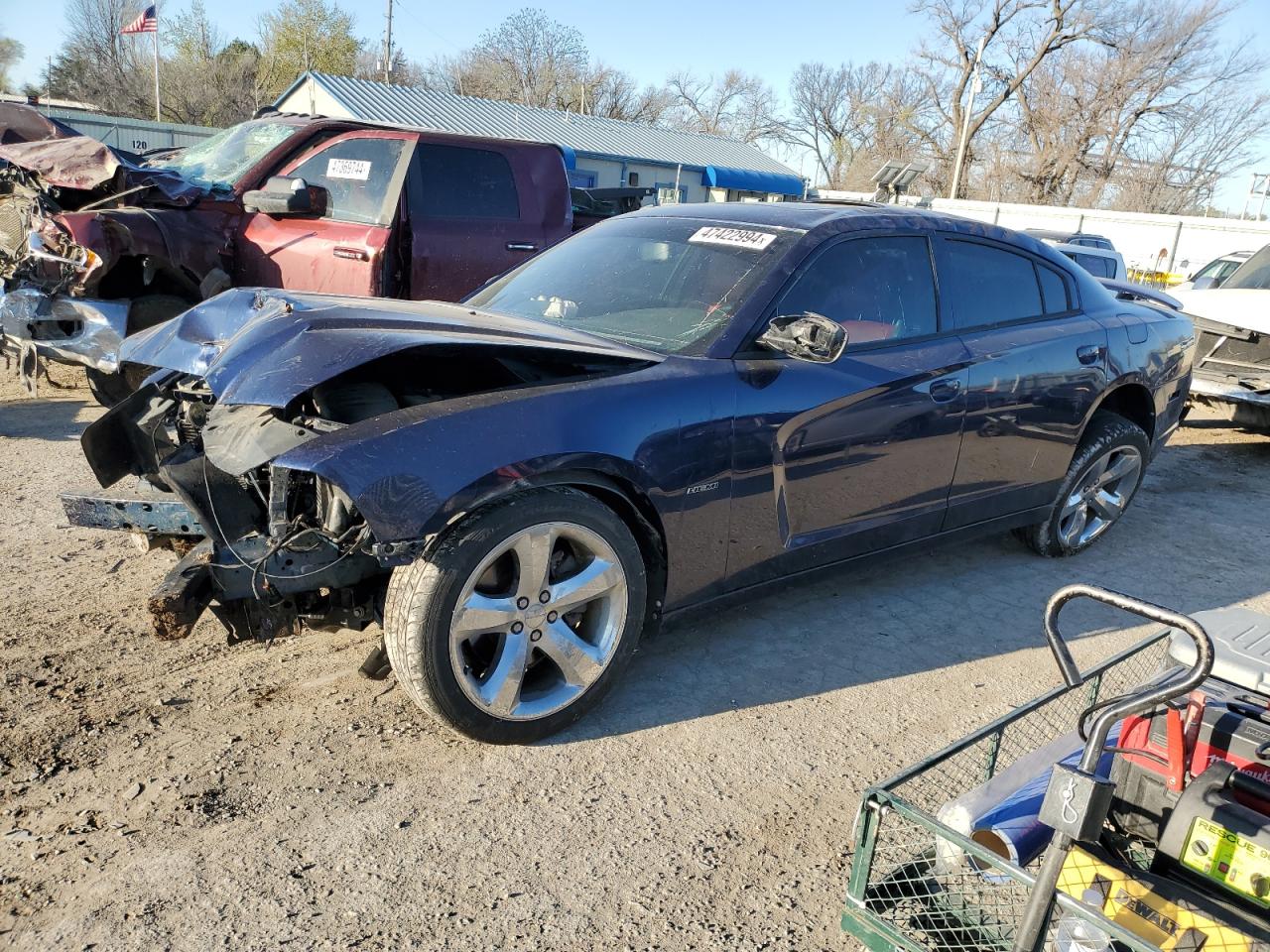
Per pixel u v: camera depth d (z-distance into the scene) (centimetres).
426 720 336
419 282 716
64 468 595
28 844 265
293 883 257
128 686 347
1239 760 208
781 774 321
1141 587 509
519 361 348
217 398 308
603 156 3350
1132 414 554
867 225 414
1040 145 5203
